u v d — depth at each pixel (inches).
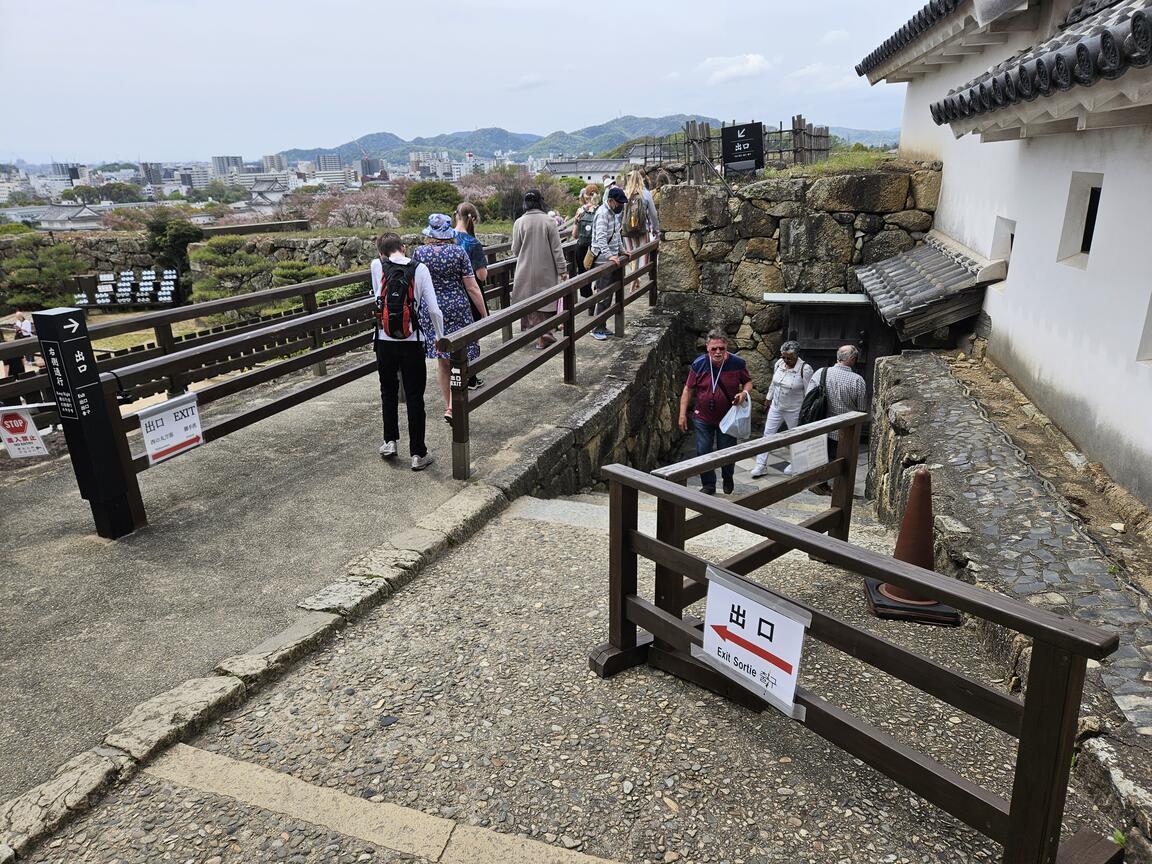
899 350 356.2
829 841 88.7
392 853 87.5
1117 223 164.1
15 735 105.9
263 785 98.3
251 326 301.1
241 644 127.7
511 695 117.0
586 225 382.3
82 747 103.5
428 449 221.0
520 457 214.2
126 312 782.5
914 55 320.5
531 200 299.3
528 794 96.4
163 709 108.7
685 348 411.8
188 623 134.1
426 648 130.6
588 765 101.6
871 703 114.8
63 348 149.3
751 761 102.0
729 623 102.2
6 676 118.9
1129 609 118.0
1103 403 167.9
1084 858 79.7
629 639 123.0
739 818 92.1
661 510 117.6
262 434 232.7
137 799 96.0
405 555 158.1
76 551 160.1
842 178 365.1
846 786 97.4
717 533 191.9
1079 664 67.4
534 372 299.1
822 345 361.7
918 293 280.5
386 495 189.8
